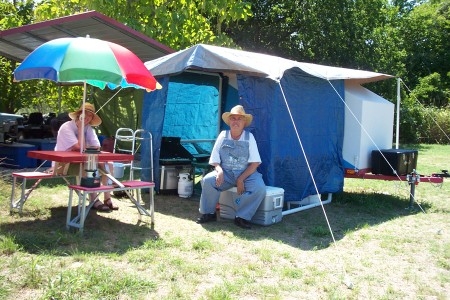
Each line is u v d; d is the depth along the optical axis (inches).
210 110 337.4
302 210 261.3
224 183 220.5
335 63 839.7
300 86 253.1
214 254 172.9
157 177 283.7
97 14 346.0
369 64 844.0
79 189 184.1
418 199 305.7
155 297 130.1
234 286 138.9
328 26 826.2
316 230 207.6
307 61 876.6
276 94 235.8
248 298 133.3
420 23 1286.9
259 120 237.3
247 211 215.2
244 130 225.1
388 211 266.5
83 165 205.5
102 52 179.2
